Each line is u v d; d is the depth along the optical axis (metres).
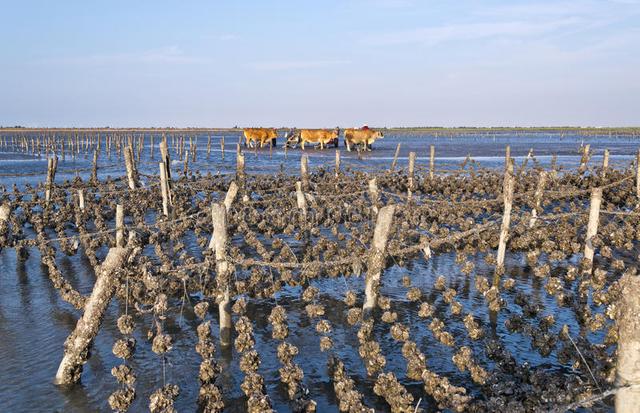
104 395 8.75
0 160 54.12
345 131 58.50
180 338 10.95
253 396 8.00
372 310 11.27
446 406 8.20
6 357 9.95
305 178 26.23
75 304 12.24
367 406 8.29
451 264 15.93
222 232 10.66
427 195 29.94
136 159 54.12
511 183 13.80
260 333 11.14
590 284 12.74
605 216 22.28
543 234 17.30
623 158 54.00
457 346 10.48
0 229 16.33
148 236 17.88
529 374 8.75
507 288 13.21
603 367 8.45
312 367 9.70
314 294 12.16
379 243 11.09
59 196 26.70
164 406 7.99
